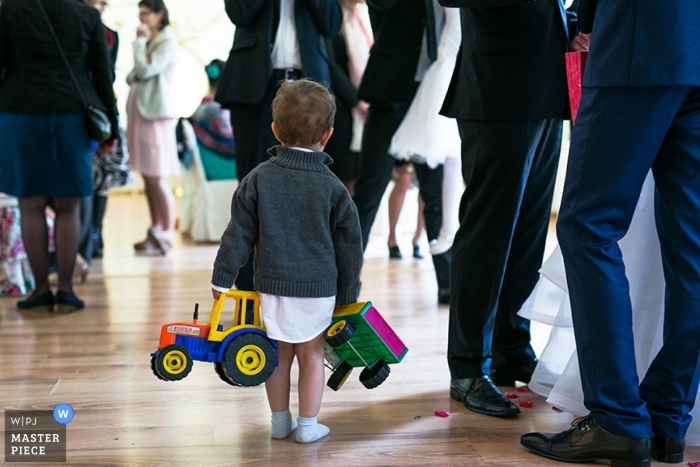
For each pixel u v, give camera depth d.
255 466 1.87
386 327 1.99
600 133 1.77
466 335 2.29
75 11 3.55
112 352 2.92
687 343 1.84
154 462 1.89
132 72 5.31
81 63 3.60
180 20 8.65
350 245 1.97
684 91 1.74
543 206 2.43
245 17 3.07
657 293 2.04
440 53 3.56
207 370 2.67
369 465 1.88
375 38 3.63
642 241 2.04
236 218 1.94
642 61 1.69
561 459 1.89
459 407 2.30
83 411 2.25
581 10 1.91
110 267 4.93
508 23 2.11
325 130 1.98
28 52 3.48
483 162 2.19
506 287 2.48
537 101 2.12
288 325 1.93
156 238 5.49
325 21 3.20
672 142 1.83
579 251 1.81
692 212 1.83
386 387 2.48
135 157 5.39
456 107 2.29
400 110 3.67
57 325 3.37
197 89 8.74
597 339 1.80
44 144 3.54
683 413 1.88
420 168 3.91
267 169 1.95
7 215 3.97
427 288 4.18
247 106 3.15
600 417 1.83
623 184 1.78
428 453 1.95
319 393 2.00
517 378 2.53
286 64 3.15
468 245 2.26
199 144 5.93
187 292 4.12
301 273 1.92
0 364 2.76
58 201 3.65
